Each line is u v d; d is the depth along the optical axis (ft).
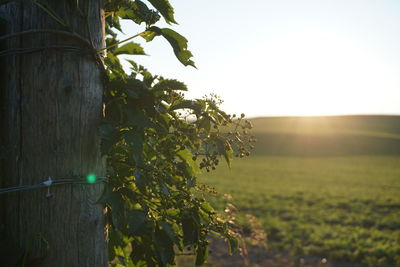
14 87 5.90
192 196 7.30
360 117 449.89
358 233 47.85
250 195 82.53
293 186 102.22
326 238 45.78
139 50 7.60
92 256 6.22
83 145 6.05
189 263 32.50
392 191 93.76
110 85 6.48
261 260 36.37
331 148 244.63
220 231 7.61
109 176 6.79
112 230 7.63
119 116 6.40
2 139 5.98
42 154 5.85
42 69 5.86
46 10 5.65
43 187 5.84
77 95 6.00
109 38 8.23
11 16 5.96
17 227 5.91
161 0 6.61
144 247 7.48
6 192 5.69
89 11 6.25
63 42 5.92
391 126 384.27
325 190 94.22
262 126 366.43
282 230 48.62
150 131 6.86
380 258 38.06
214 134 6.99
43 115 5.85
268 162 185.47
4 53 5.81
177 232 7.70
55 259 5.92
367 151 236.63
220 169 149.79
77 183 6.01
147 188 7.39
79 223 6.05
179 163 7.48
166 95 6.89
